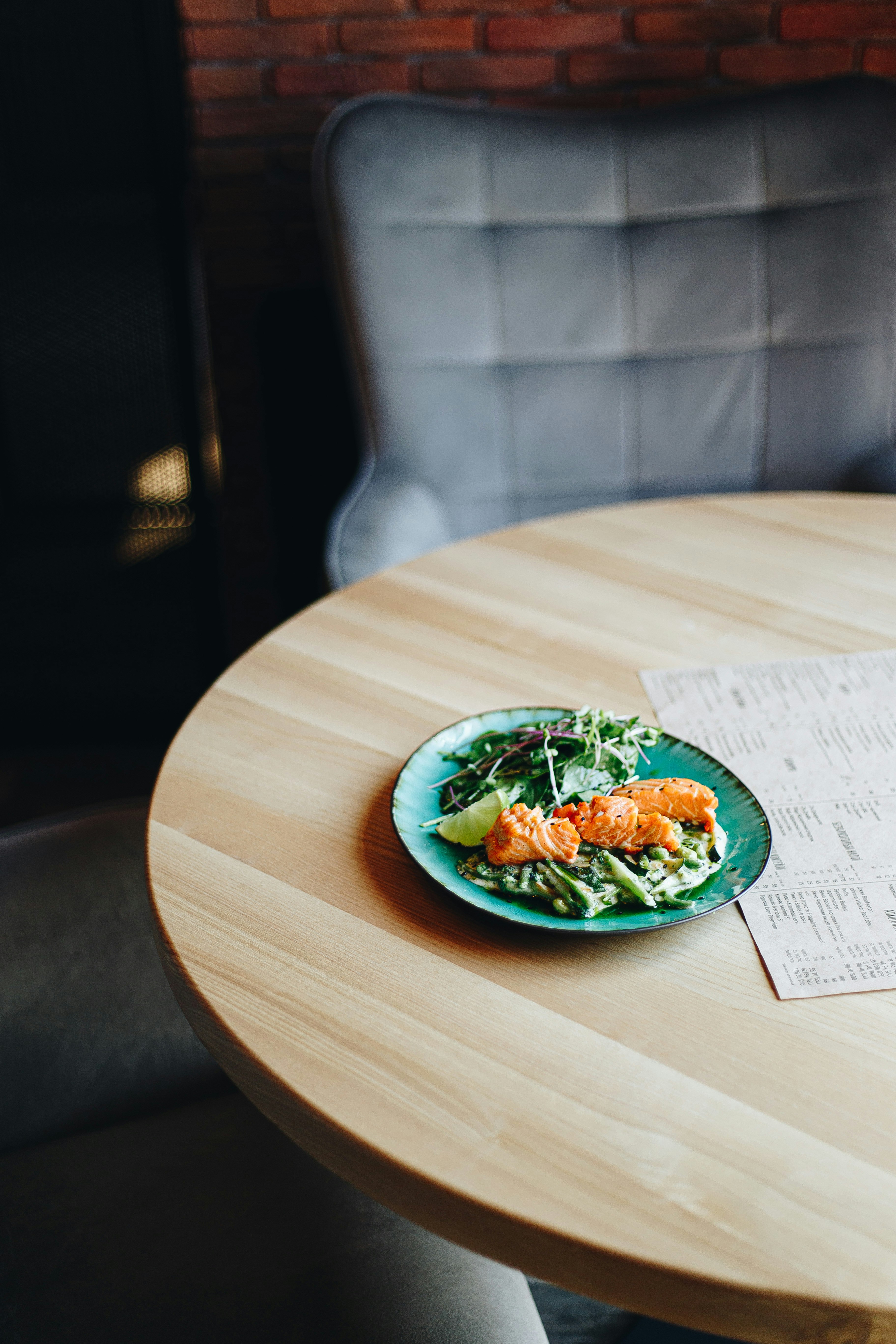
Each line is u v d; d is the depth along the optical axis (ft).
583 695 4.93
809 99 7.20
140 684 9.36
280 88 8.01
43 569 9.18
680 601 5.52
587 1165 2.70
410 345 7.11
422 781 4.11
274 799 4.24
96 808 5.63
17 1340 3.55
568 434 7.40
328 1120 2.83
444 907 3.66
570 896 3.38
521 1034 3.11
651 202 7.27
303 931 3.53
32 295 8.57
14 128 8.24
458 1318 3.66
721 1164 2.70
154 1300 3.70
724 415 7.47
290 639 5.33
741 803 3.83
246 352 8.62
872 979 3.29
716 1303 2.47
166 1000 4.98
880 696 4.87
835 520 6.13
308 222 8.31
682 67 8.05
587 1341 4.93
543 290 7.25
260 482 8.93
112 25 8.01
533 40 7.95
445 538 6.96
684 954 3.42
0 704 9.20
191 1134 4.53
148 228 8.46
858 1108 2.85
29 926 5.14
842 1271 2.43
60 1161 4.37
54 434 8.89
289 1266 3.84
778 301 7.34
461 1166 2.70
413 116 7.05
